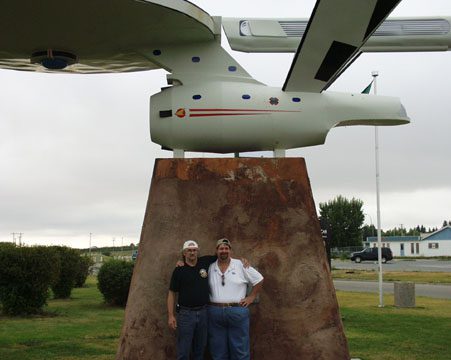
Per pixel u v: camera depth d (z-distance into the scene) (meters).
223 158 7.49
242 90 7.66
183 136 7.64
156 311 7.13
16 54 8.51
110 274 16.50
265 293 7.15
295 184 7.45
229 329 6.45
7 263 14.21
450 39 8.08
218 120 7.57
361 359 8.73
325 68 7.37
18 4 6.72
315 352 7.04
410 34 8.05
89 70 9.59
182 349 6.36
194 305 6.34
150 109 7.78
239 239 7.31
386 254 48.81
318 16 6.66
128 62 9.04
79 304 17.14
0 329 12.02
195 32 7.59
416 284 23.22
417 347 9.66
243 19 8.09
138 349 7.07
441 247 66.38
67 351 9.48
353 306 15.53
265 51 8.14
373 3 6.48
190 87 7.69
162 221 7.37
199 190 7.42
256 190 7.42
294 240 7.31
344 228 67.19
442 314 13.80
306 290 7.18
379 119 7.88
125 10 6.90
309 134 7.70
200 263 6.52
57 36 7.71
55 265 14.85
